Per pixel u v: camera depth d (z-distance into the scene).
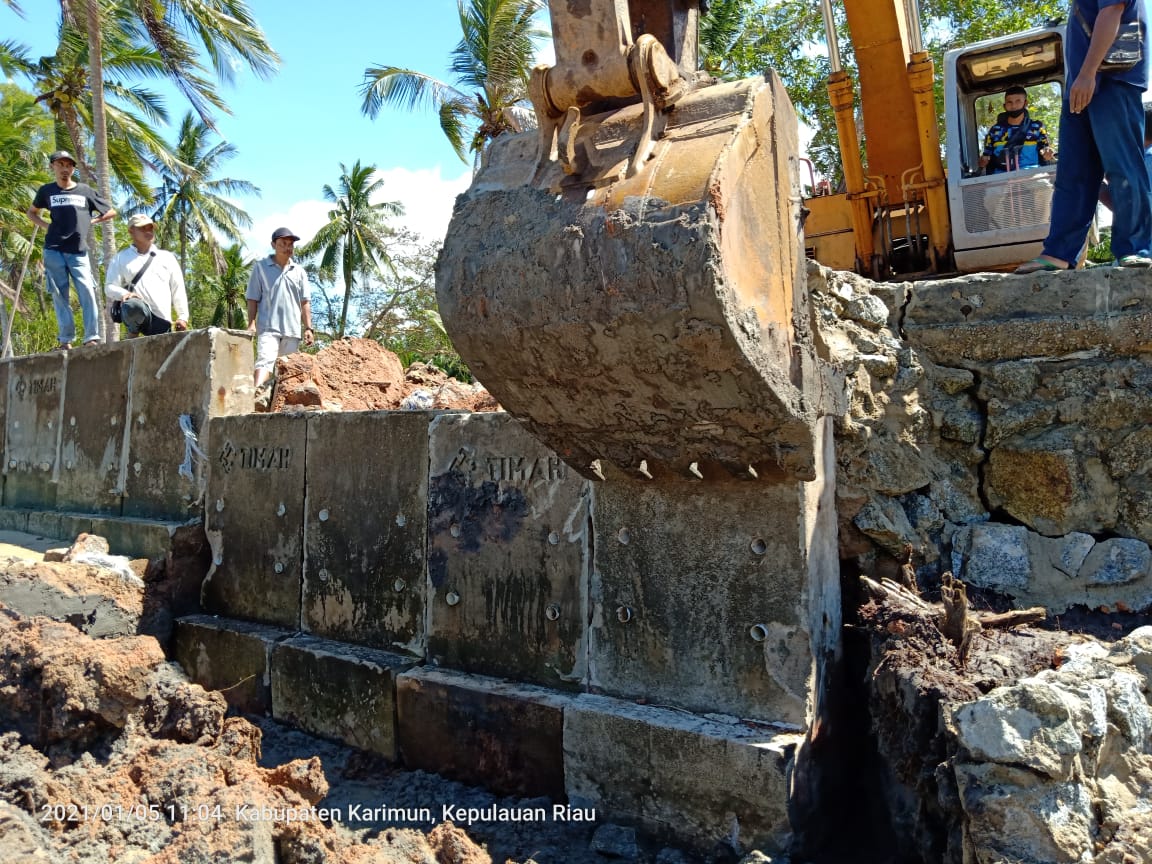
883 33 5.53
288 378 6.28
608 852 3.35
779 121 3.00
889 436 3.81
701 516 3.48
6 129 21.98
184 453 5.56
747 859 3.06
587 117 2.98
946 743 2.71
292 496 4.96
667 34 3.17
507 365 3.08
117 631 4.95
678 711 3.52
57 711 3.33
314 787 3.15
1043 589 3.68
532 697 3.79
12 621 3.83
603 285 2.67
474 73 16.52
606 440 3.29
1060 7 15.74
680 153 2.72
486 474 4.15
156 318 7.13
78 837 2.76
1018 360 3.77
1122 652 2.96
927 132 5.44
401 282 27.44
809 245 6.02
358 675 4.38
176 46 13.98
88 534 5.50
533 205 2.89
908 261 5.79
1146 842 2.37
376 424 4.59
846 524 3.79
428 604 4.33
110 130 17.84
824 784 3.36
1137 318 3.55
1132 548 3.57
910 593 3.45
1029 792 2.46
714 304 2.51
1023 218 4.96
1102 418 3.62
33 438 7.02
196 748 3.28
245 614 5.17
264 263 7.32
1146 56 3.78
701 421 2.98
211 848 2.53
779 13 17.33
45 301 25.73
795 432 2.96
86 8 13.79
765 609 3.34
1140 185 3.77
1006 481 3.80
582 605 3.82
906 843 3.05
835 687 3.52
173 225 27.06
